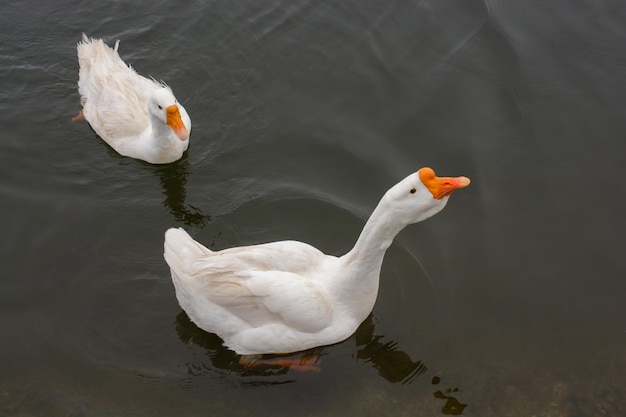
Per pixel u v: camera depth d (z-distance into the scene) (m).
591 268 3.33
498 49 3.95
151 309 3.25
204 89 3.90
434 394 3.07
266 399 3.06
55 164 3.65
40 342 3.15
